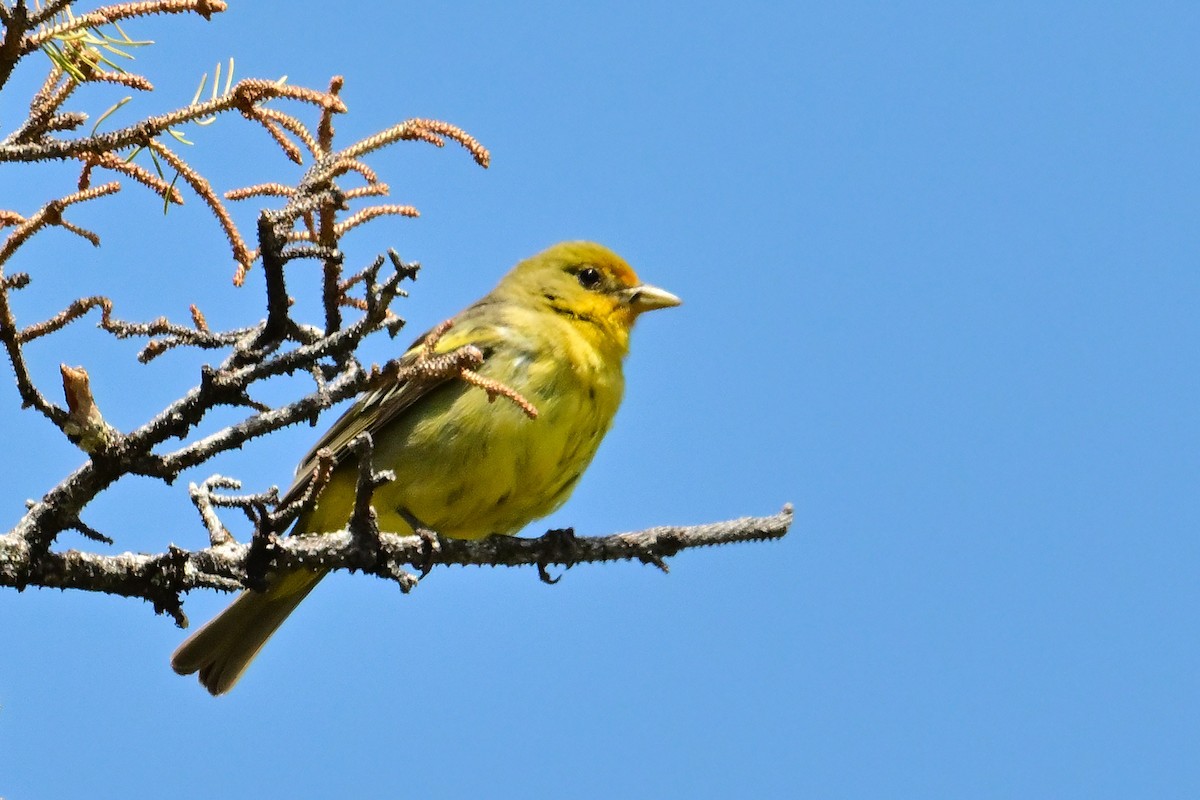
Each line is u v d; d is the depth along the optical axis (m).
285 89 7.78
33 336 8.34
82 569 8.56
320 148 8.13
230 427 8.62
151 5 7.80
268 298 8.43
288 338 8.73
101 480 8.52
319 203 7.90
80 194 7.89
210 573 9.12
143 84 8.09
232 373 8.44
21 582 8.43
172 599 8.79
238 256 8.18
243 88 7.77
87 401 8.38
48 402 8.31
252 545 9.10
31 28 7.53
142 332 8.71
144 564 8.73
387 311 8.62
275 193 8.21
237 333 8.84
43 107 7.92
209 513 9.26
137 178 8.06
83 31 7.84
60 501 8.50
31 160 7.71
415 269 8.20
